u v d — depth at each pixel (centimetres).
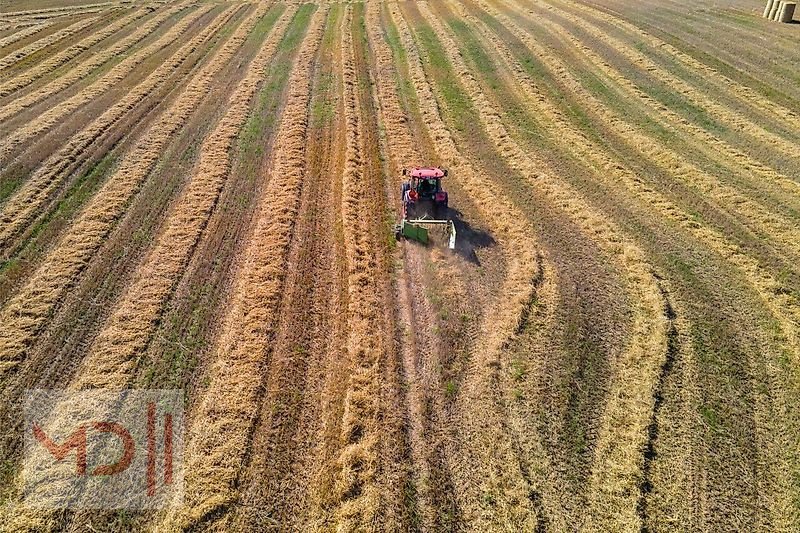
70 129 2634
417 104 2875
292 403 1341
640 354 1464
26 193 2142
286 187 2175
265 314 1585
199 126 2652
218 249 1864
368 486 1157
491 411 1314
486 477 1178
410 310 1616
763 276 1752
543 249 1877
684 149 2459
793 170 2297
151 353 1475
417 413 1315
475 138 2566
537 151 2462
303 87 3028
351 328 1548
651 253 1855
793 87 2917
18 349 1477
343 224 1970
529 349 1487
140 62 3447
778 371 1423
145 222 1997
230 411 1316
